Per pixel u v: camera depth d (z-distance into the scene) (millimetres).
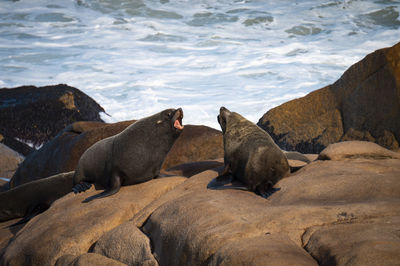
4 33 88812
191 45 83375
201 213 16781
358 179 17875
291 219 14891
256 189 20219
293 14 97750
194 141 34906
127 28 92562
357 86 35812
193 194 19469
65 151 36312
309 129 37906
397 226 13000
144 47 82375
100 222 20203
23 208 29469
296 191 18234
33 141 50594
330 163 21297
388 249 11523
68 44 83812
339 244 12719
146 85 64500
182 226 16641
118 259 18125
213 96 60031
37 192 29375
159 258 16922
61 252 19359
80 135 36438
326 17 94812
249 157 20781
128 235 18375
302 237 14125
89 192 24234
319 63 70750
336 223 14227
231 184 21312
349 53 74562
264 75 67312
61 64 73688
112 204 21375
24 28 92000
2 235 26203
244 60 74375
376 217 13953
